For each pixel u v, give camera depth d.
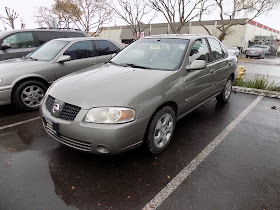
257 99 5.50
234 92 6.14
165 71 3.09
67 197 2.18
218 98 4.99
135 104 2.44
